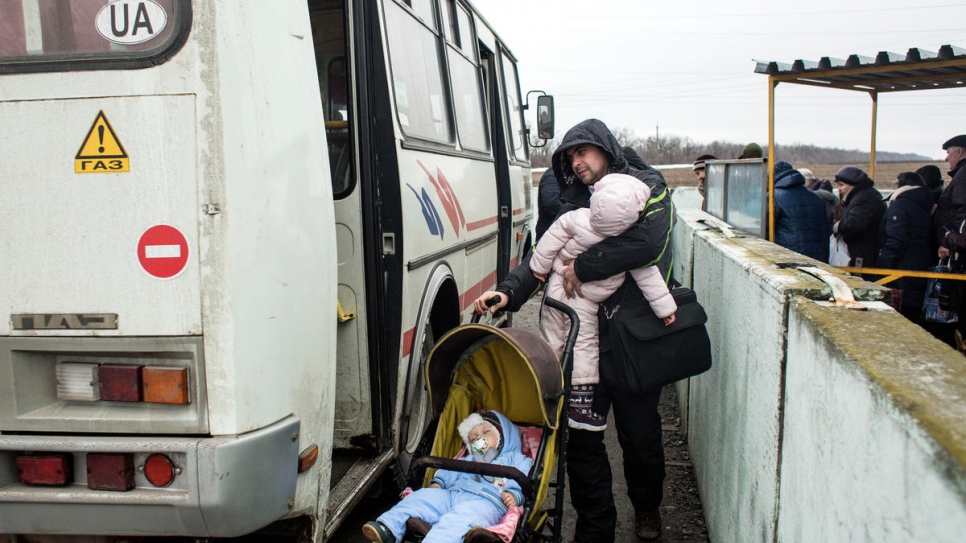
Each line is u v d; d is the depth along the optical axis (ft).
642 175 10.97
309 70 8.84
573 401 10.75
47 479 7.46
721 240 12.92
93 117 7.27
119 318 7.36
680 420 17.79
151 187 7.25
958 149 18.54
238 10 7.42
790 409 6.73
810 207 19.54
